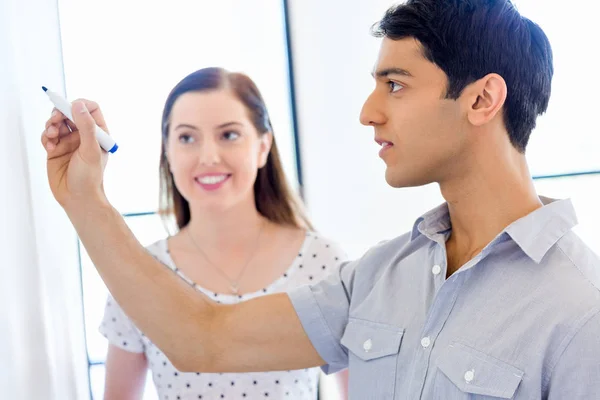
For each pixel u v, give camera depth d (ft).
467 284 2.35
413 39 2.31
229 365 2.96
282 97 5.29
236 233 4.15
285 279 4.13
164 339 2.96
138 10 5.05
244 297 4.06
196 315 2.96
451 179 2.41
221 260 4.17
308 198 5.40
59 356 3.79
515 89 2.31
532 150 5.41
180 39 5.11
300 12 5.25
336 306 2.86
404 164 2.39
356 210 5.41
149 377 5.09
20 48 3.56
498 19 2.30
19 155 3.40
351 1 5.26
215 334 2.92
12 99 3.35
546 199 2.53
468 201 2.42
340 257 4.25
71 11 4.97
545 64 2.41
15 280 3.24
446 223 2.62
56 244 3.85
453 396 2.23
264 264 4.16
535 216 2.30
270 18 5.22
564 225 2.31
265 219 4.30
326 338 2.85
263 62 5.24
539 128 5.38
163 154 4.34
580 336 2.05
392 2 5.24
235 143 3.97
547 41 2.44
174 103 4.01
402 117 2.35
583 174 5.36
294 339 2.88
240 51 5.20
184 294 3.00
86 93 5.02
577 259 2.23
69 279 4.05
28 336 3.36
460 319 2.32
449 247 2.58
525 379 2.12
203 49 5.15
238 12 5.18
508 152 2.36
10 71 3.35
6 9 3.37
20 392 3.23
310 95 5.32
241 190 4.03
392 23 2.35
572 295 2.13
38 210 3.61
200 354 2.94
